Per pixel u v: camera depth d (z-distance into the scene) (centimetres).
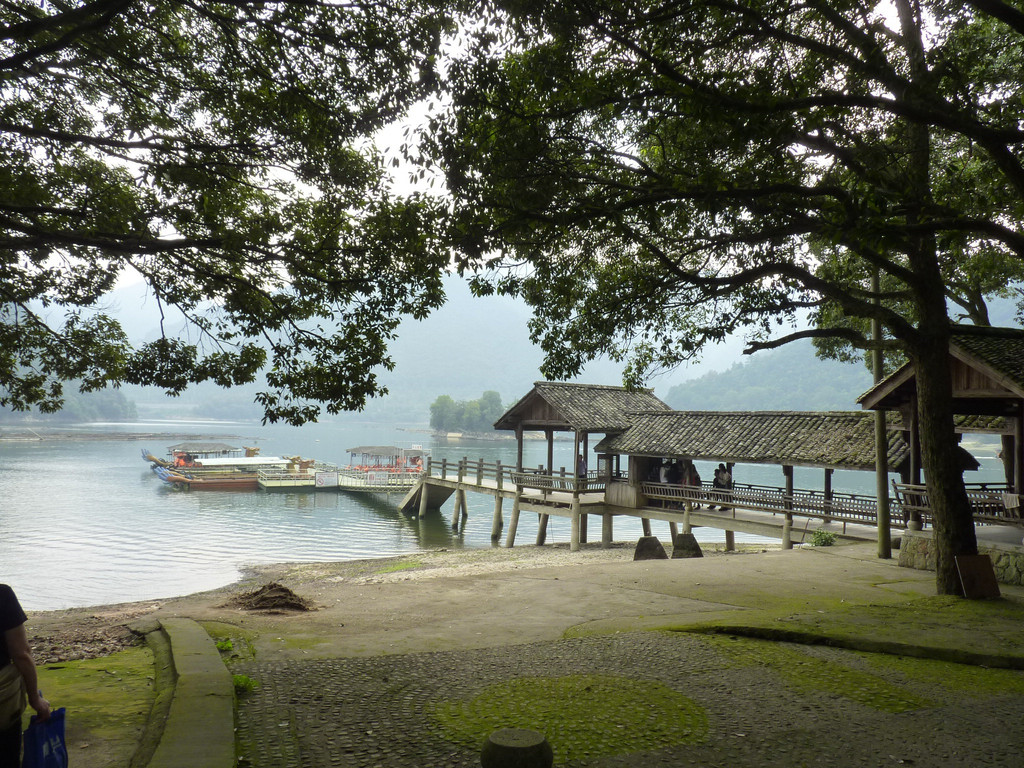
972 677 704
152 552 2909
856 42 895
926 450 1123
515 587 1225
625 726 564
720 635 860
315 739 536
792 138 902
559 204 989
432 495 4141
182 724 534
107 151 910
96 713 591
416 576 1900
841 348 2227
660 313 1260
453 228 962
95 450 9300
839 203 924
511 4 852
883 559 1524
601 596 1121
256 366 1098
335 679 682
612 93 922
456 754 509
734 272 1220
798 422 2173
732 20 934
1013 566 1243
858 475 6838
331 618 999
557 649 794
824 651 796
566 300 1248
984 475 6044
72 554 2838
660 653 772
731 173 1075
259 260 998
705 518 2258
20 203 919
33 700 379
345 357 1058
